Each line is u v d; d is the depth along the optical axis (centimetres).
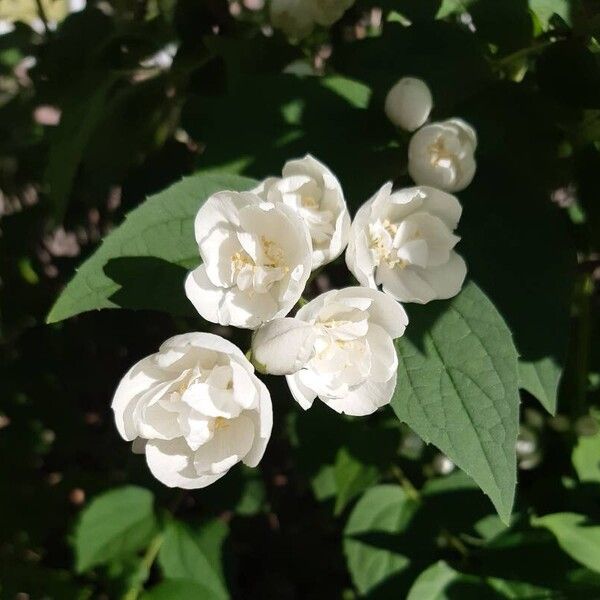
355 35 27
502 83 21
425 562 24
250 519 33
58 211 24
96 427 35
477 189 19
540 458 28
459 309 17
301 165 16
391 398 16
